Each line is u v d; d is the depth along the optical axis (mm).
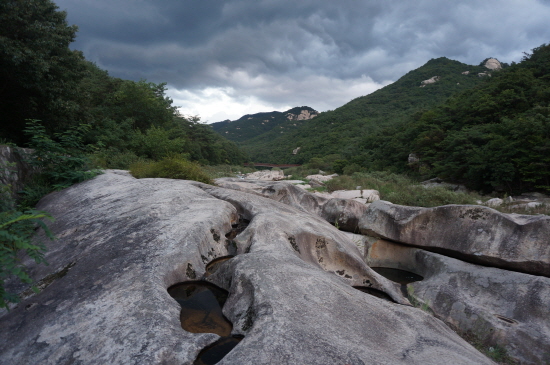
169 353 1640
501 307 3287
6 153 5879
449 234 4293
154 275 2465
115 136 16812
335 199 6359
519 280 3402
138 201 4438
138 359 1577
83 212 4348
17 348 1766
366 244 5145
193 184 6098
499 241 3818
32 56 9938
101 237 3246
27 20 10297
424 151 34062
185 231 3225
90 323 1896
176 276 2691
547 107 24594
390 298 3434
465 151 25125
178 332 1853
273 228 3637
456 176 26266
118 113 23438
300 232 3779
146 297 2127
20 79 10086
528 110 27141
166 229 3281
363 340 1794
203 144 55906
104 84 27375
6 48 9219
